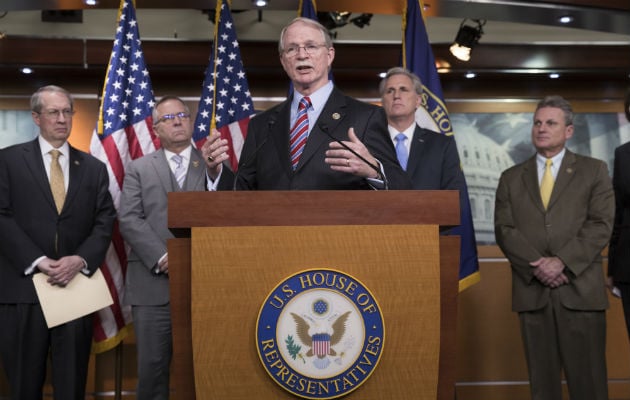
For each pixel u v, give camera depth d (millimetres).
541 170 4086
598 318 3768
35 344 3527
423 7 4504
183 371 1714
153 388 3629
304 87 2342
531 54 5020
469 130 5266
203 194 1683
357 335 1667
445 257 1754
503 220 4027
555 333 3783
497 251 5160
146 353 3629
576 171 3963
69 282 3566
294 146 2266
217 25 4312
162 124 3889
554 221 3873
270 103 5172
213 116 4105
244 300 1658
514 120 5277
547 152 4070
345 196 1709
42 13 5035
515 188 4066
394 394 1670
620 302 5105
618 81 5289
